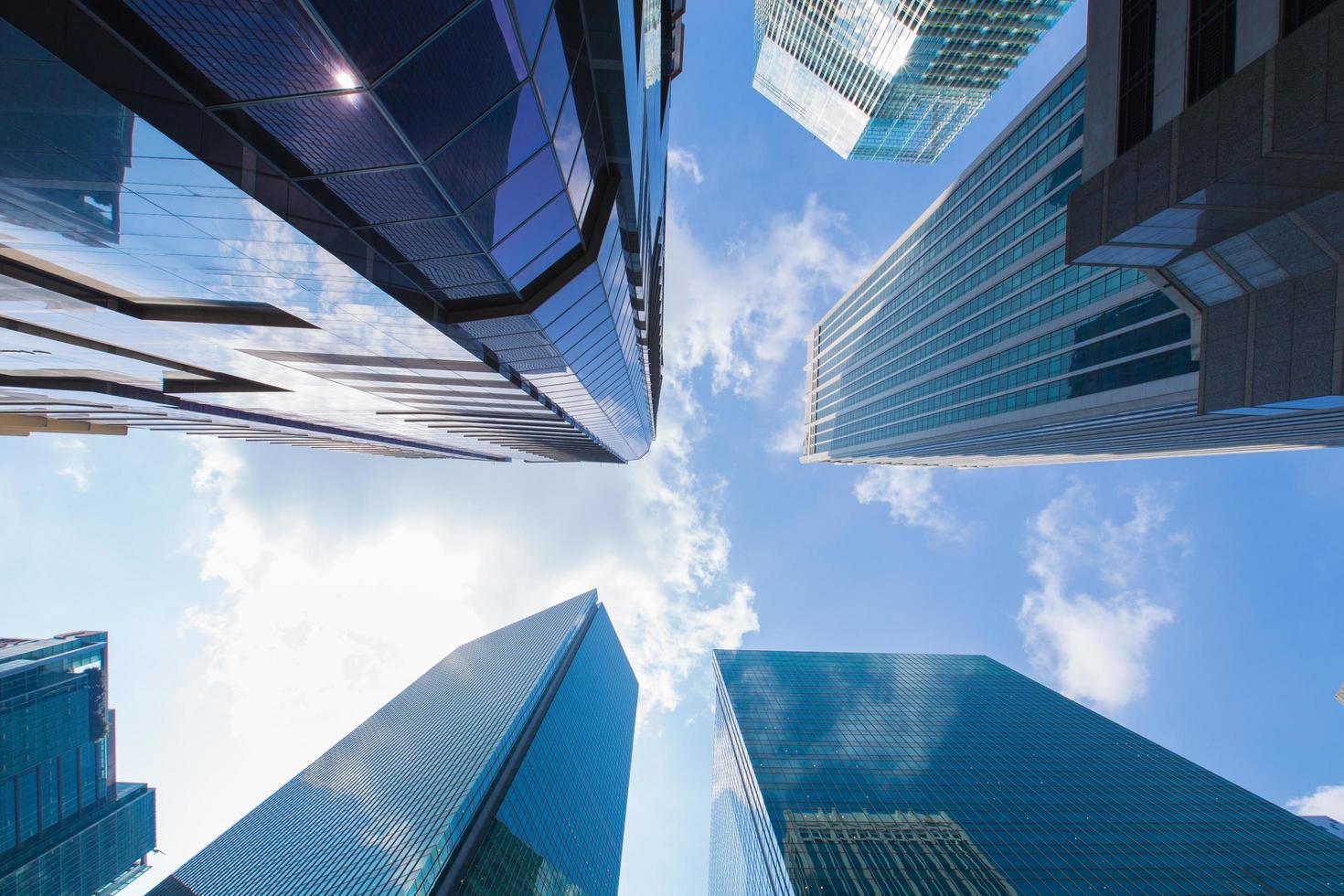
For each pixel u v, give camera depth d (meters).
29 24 6.88
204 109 8.98
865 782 71.12
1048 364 51.59
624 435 72.12
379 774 92.06
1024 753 79.50
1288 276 14.67
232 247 12.92
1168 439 56.28
